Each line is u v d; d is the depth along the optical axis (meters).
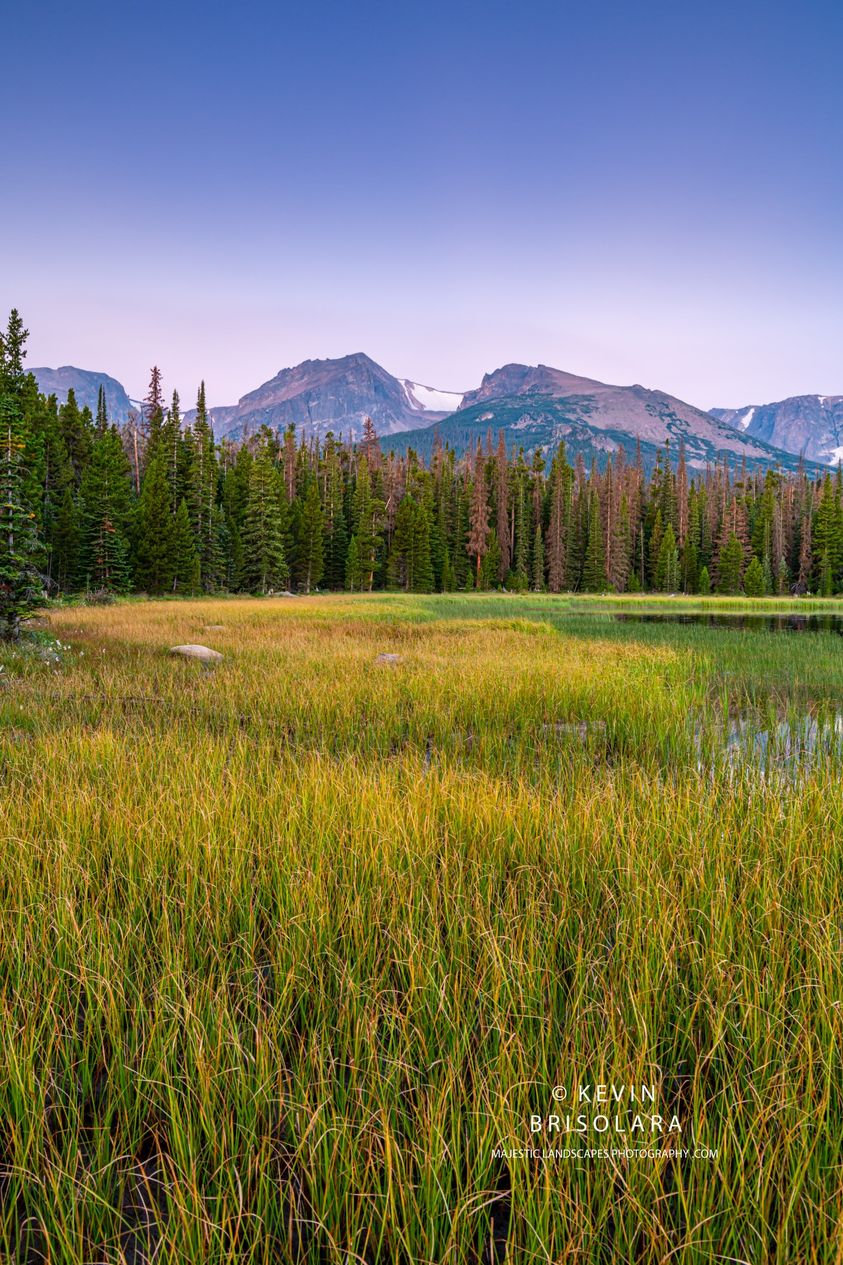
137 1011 2.55
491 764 7.33
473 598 53.94
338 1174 1.93
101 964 2.78
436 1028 2.50
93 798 4.78
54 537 37.69
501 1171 2.13
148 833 4.09
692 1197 1.88
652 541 77.69
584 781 6.03
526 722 9.52
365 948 3.01
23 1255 1.87
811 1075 2.19
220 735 8.11
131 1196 2.13
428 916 3.20
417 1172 2.01
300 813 4.62
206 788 5.11
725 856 3.98
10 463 14.04
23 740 6.92
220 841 4.11
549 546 75.12
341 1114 2.11
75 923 3.02
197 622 23.00
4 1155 2.16
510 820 4.56
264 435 74.19
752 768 6.63
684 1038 2.57
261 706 10.01
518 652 16.78
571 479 84.62
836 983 2.66
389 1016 2.54
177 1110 2.07
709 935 3.11
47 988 2.72
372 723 9.37
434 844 4.07
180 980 2.67
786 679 14.49
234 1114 2.21
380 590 65.69
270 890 3.58
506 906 3.38
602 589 69.38
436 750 8.06
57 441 40.97
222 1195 1.86
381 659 14.93
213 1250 1.75
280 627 22.28
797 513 78.69
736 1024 2.52
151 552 42.50
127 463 50.38
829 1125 2.05
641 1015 2.44
